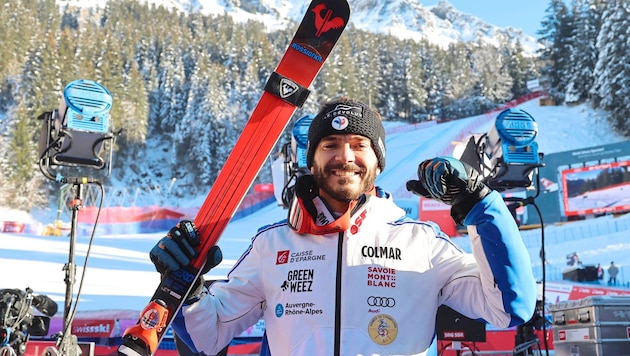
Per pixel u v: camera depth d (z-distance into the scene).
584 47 19.98
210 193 1.32
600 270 12.62
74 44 21.11
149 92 22.28
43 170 3.48
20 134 18.97
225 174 1.34
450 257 1.35
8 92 19.61
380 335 1.23
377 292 1.27
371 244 1.32
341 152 1.29
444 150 19.38
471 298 1.31
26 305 3.21
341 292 1.26
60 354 3.14
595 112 19.23
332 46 1.43
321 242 1.33
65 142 3.48
